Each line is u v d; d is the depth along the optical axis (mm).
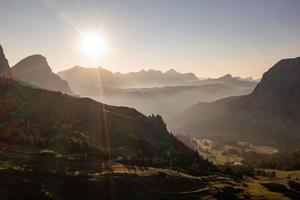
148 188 143250
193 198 145750
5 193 110375
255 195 163250
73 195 123875
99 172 143625
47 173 130000
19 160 138375
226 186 165625
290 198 170625
